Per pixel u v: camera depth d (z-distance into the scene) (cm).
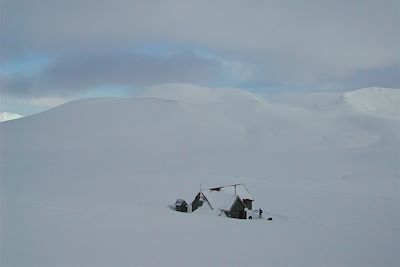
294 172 8738
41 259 2291
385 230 4103
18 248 2467
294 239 3291
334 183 7650
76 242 2670
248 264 2444
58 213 3631
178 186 6681
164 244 2791
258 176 8206
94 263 2272
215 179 7469
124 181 6969
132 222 3538
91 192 5834
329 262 2619
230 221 4166
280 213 5097
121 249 2578
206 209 4838
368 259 2755
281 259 2608
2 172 7694
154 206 4947
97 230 3056
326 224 4403
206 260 2464
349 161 10025
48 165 8712
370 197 6350
